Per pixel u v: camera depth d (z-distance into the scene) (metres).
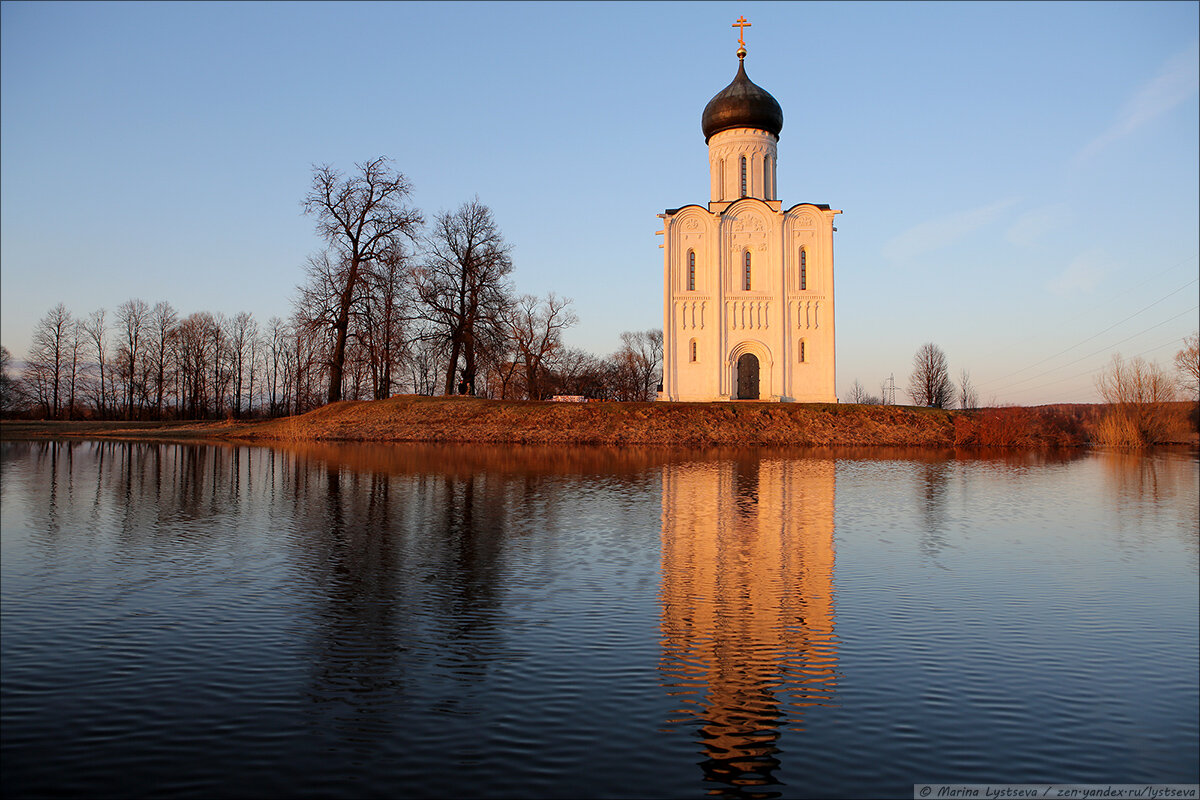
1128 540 20.11
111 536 19.11
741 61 68.81
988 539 19.97
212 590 14.24
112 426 66.88
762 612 13.25
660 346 129.88
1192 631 12.48
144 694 9.76
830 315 64.50
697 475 33.44
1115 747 8.77
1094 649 11.68
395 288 58.59
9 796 7.50
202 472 33.50
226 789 7.68
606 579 15.28
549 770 8.07
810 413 58.22
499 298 61.84
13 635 11.82
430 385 88.31
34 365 85.44
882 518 22.80
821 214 64.56
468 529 20.23
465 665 10.77
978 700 9.87
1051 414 61.84
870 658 11.24
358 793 7.62
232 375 92.94
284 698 9.67
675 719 9.22
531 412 57.22
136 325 87.62
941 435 56.94
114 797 7.52
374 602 13.59
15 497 25.73
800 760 8.34
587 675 10.47
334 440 53.66
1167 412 60.03
